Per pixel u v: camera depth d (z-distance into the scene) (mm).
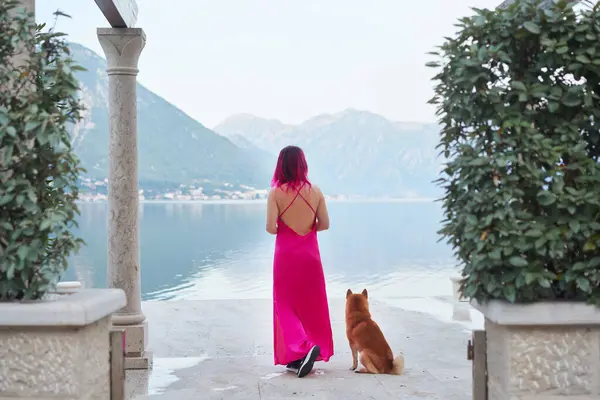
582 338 2668
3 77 2771
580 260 2799
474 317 7008
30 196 2670
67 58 2824
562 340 2664
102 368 2973
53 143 2658
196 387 4012
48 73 2785
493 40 2807
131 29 4625
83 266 32969
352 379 4168
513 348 2658
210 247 43469
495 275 2736
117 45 4645
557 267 2809
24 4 3020
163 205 125938
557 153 2713
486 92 2738
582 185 2775
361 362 4379
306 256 4441
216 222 67375
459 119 2959
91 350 2791
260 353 5461
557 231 2680
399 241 51062
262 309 7898
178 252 40188
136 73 4770
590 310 2617
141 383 4156
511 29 2812
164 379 4262
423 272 29484
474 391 2963
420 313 7352
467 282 2867
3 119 2670
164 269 31125
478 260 2646
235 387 3998
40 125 2680
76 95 2914
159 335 6281
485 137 2861
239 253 39500
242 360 4898
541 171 2740
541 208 2859
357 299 4496
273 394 3803
